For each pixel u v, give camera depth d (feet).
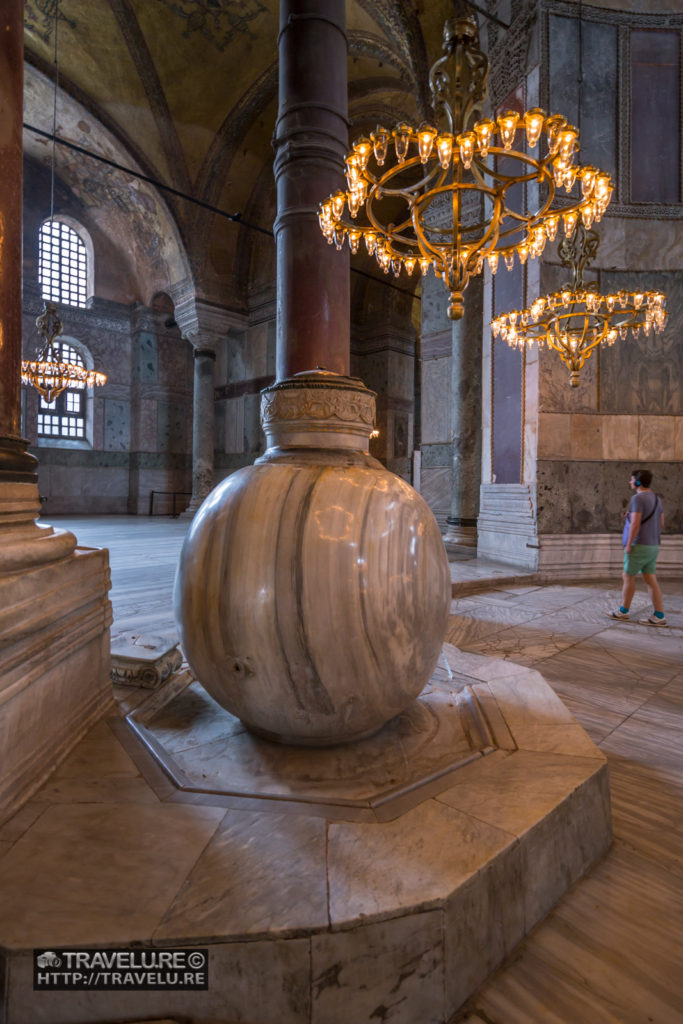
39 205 65.05
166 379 75.51
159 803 5.48
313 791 5.70
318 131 17.06
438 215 34.50
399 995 4.07
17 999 3.75
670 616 18.58
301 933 3.86
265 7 45.57
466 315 32.50
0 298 6.11
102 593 7.58
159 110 51.85
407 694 6.36
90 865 4.50
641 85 27.09
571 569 25.89
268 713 6.07
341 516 5.79
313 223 17.13
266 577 5.59
